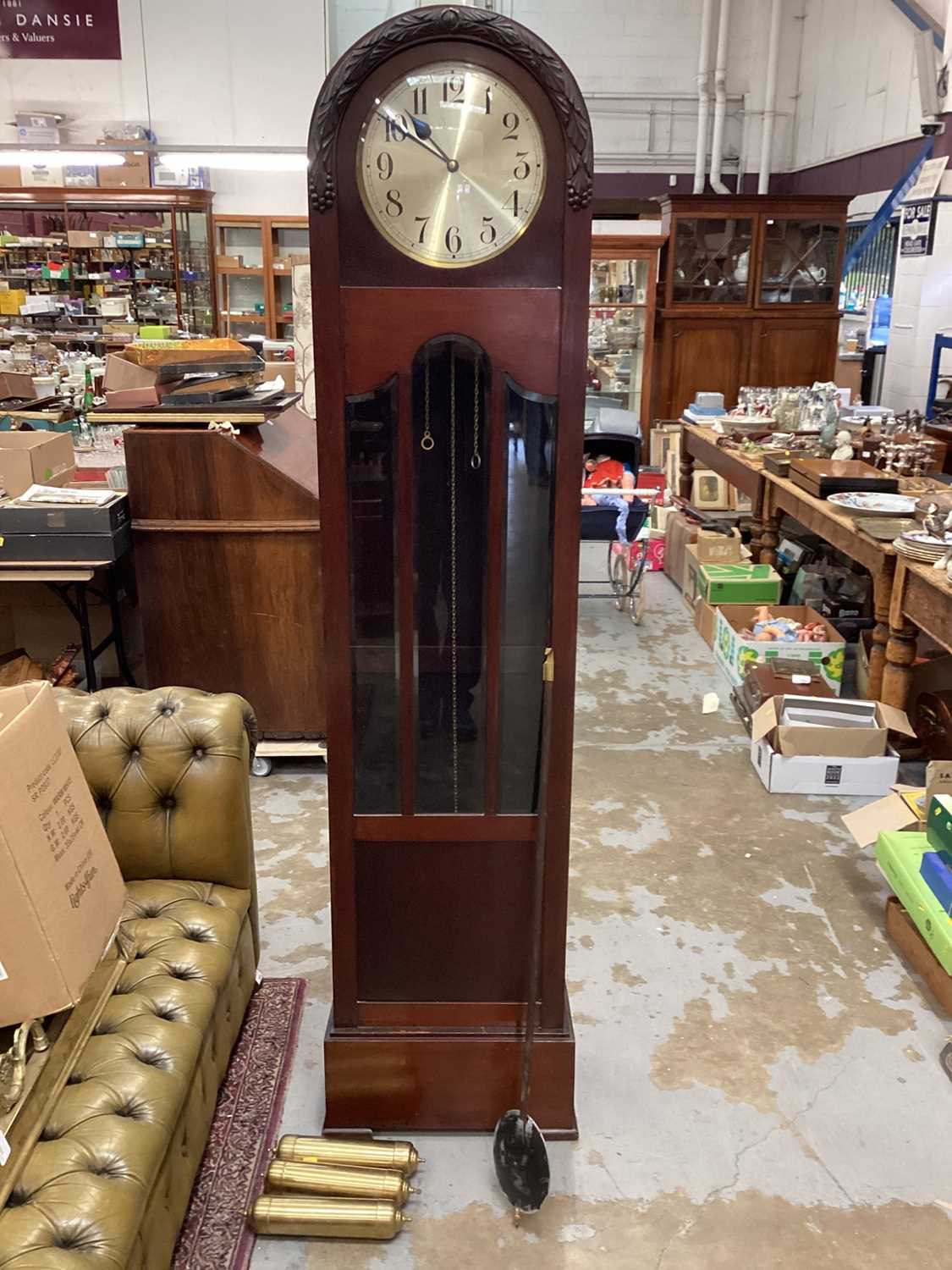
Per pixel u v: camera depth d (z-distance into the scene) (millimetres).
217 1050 2000
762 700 3873
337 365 1722
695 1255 1853
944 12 7391
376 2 9742
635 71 9938
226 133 9625
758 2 9828
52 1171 1461
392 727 1914
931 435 6559
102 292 9773
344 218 1663
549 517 1817
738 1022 2449
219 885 2250
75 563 3383
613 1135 2115
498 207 1659
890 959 2693
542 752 1900
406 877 1983
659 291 8758
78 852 1659
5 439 3936
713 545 5293
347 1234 1871
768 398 6148
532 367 1733
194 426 3398
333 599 1836
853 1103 2205
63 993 1550
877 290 8891
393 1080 2062
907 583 3471
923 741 3738
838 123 9383
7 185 9398
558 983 2033
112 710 2225
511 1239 1882
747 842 3264
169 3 9320
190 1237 1860
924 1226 1916
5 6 8812
